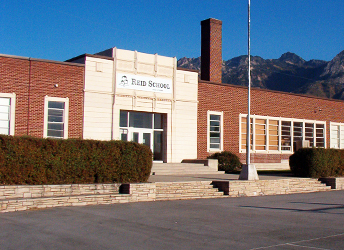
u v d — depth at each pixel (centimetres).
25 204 1386
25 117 2333
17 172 1514
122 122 2741
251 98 3331
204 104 3050
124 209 1455
